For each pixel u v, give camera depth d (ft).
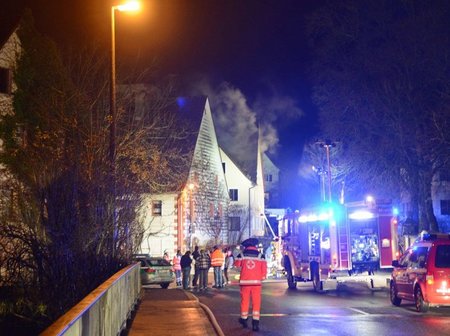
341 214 77.36
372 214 77.56
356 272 77.97
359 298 72.49
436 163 129.59
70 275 53.83
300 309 60.23
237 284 104.88
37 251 55.52
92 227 56.13
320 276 80.23
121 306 38.83
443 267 54.85
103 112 76.74
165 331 42.73
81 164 59.72
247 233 189.47
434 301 54.60
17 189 60.34
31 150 65.36
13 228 57.57
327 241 78.28
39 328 50.72
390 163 132.26
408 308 60.54
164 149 132.77
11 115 85.51
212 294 82.12
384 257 77.51
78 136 65.72
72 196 56.03
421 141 125.80
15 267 56.59
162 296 68.90
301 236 87.10
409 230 135.64
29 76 85.61
